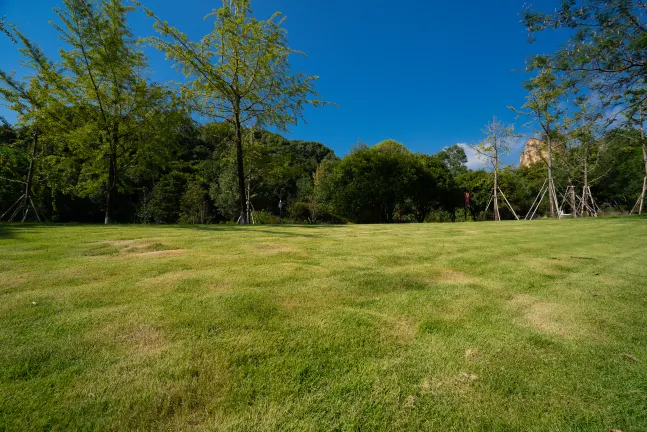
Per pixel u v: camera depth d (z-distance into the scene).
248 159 16.11
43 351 1.88
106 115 12.29
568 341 2.21
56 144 12.77
